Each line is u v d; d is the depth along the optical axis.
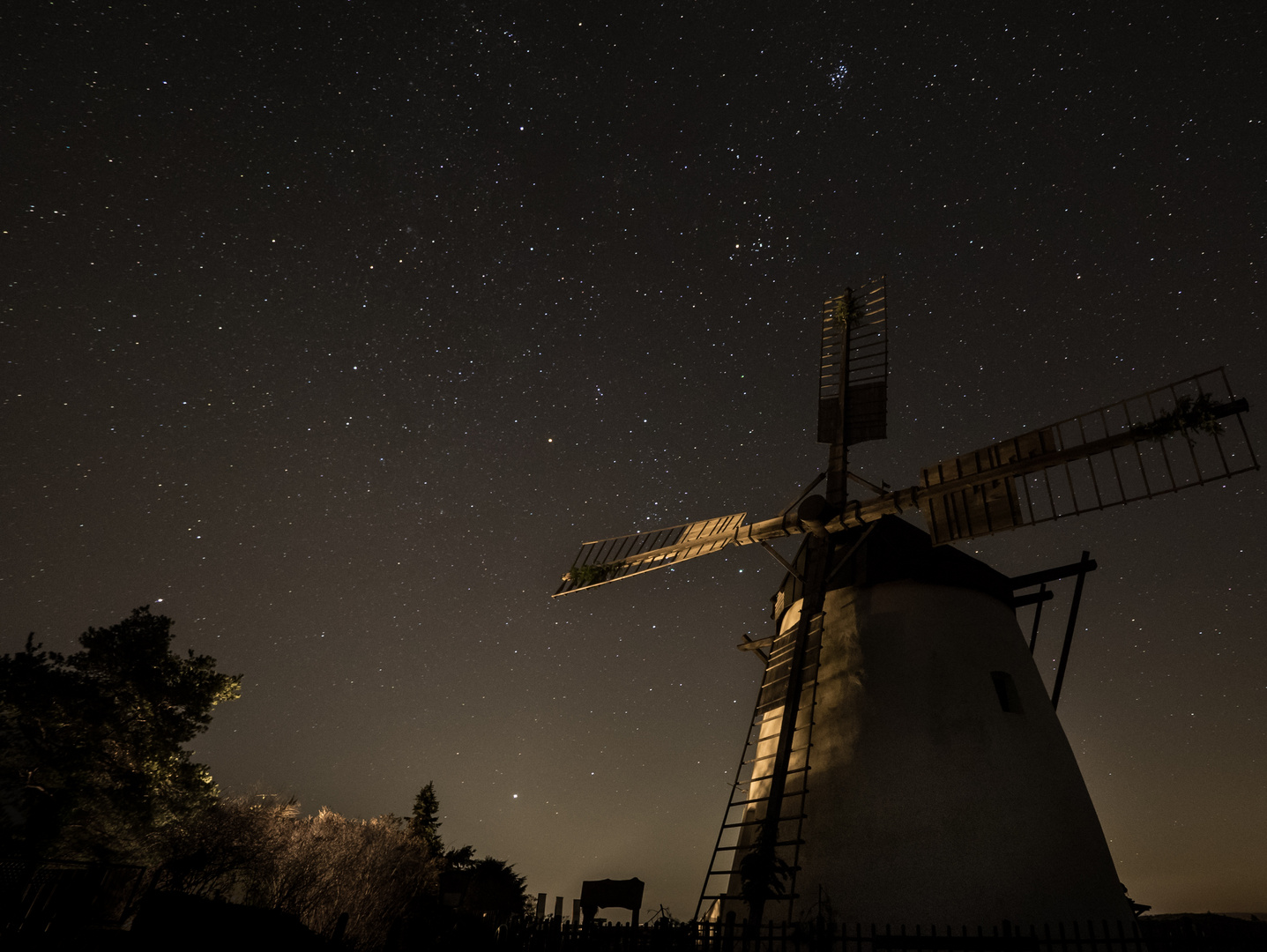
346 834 18.22
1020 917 8.66
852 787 10.05
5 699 13.23
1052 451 10.66
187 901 8.71
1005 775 9.76
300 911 14.23
